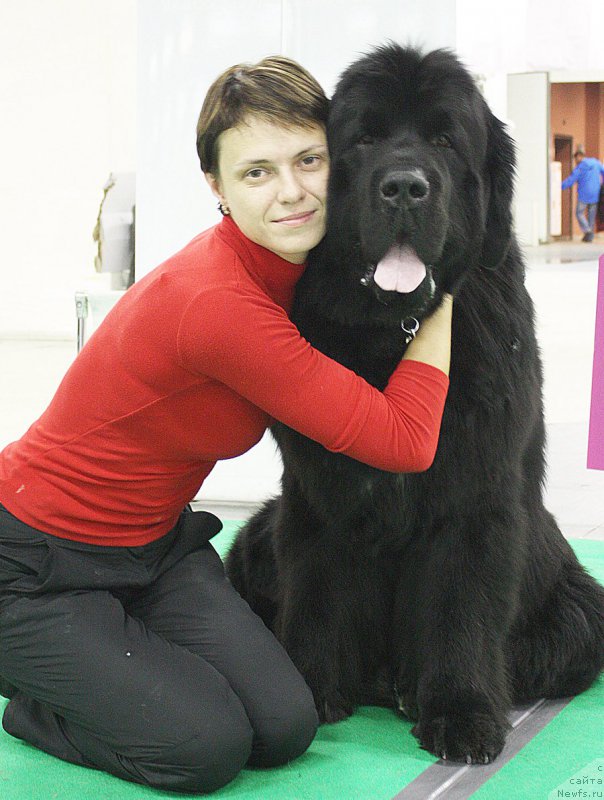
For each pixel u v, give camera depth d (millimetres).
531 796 2168
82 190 10156
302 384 2197
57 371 8398
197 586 2494
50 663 2252
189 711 2172
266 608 3047
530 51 7812
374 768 2336
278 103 2211
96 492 2346
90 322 4707
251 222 2250
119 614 2338
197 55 4500
